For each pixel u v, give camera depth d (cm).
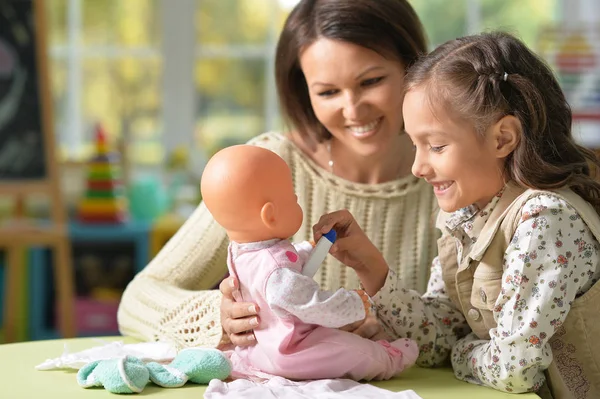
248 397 110
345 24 155
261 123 428
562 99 129
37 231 352
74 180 400
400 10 159
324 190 176
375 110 159
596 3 405
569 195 123
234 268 124
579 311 123
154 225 369
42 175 369
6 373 127
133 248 394
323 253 125
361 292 129
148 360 131
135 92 425
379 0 157
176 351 138
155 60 425
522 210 121
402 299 137
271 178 119
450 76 122
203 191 122
